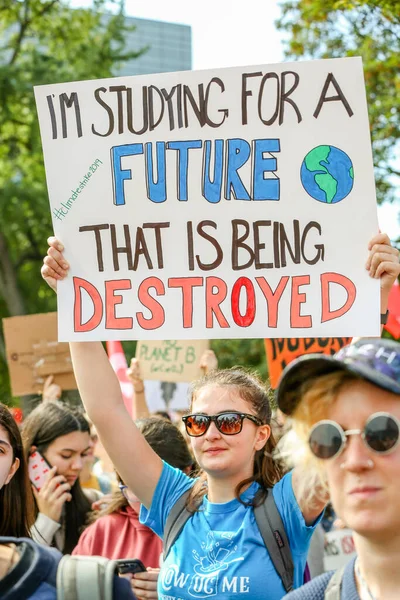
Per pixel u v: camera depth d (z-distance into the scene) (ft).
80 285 10.59
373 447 5.43
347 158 9.85
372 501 5.41
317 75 9.95
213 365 18.62
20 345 20.70
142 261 10.45
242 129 10.18
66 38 72.18
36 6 69.92
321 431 5.59
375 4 20.27
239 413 9.61
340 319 9.72
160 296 10.37
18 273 77.46
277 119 10.07
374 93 31.60
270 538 9.04
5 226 68.64
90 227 10.60
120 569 7.37
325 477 5.95
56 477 12.71
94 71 70.49
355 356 5.65
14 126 71.46
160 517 10.18
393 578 5.59
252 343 55.98
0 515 9.27
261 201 10.09
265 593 8.79
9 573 6.21
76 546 12.62
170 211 10.39
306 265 9.91
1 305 77.20
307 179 9.96
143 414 18.21
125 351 62.95
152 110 10.45
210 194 10.28
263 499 9.40
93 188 10.61
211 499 9.77
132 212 10.49
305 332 9.84
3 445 8.82
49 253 10.62
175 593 9.20
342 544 15.52
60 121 10.69
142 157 10.48
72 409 13.66
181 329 10.27
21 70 66.80
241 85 10.18
